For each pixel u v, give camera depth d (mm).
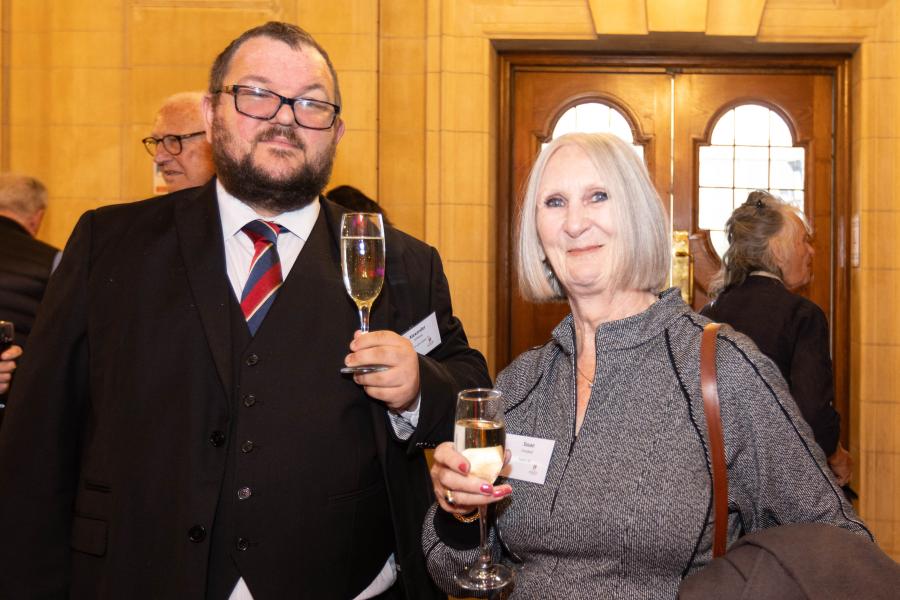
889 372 3990
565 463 1385
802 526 1192
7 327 2326
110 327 1631
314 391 1629
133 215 1771
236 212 1740
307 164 1673
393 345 1539
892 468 3990
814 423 2447
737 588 1139
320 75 1700
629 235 1396
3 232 2729
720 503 1271
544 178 1473
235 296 1669
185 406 1577
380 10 4074
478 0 4031
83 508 1597
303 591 1578
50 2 4020
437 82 4027
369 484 1687
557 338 1499
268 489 1564
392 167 4094
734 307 2646
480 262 4059
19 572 1572
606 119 4328
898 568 1133
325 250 1774
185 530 1518
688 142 4297
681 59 4254
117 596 1519
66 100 4023
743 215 2748
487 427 1309
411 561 1695
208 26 3998
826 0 3969
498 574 1355
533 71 4316
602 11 3951
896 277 3982
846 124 4184
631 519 1297
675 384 1348
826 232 4266
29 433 1603
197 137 2586
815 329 2557
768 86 4270
